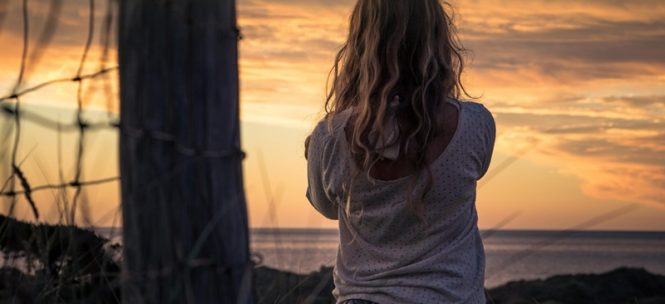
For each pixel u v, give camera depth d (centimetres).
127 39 175
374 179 203
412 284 202
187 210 176
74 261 208
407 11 204
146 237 176
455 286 202
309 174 222
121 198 179
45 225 215
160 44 174
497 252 6412
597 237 11006
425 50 202
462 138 201
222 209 178
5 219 218
